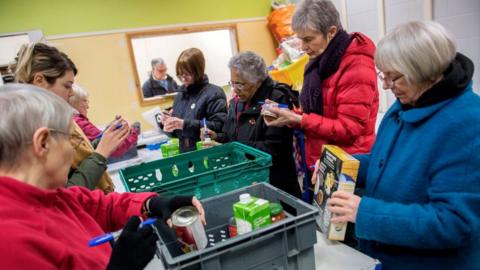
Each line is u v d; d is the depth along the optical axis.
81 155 1.21
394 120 1.03
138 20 3.66
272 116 1.54
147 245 0.71
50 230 0.69
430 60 0.82
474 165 0.80
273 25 4.28
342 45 1.48
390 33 0.90
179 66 2.42
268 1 4.43
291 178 1.71
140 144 2.99
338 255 1.04
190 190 1.27
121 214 1.04
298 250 0.88
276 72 3.27
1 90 0.69
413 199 0.91
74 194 1.00
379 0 3.22
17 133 0.65
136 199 1.06
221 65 4.21
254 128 1.71
